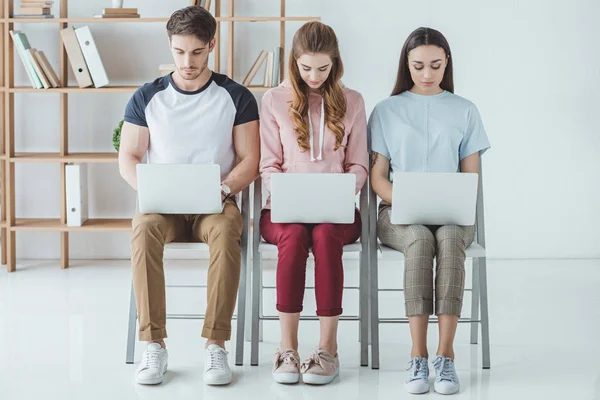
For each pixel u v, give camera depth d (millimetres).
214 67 5215
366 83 5355
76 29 5016
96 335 3662
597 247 5523
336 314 3035
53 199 5434
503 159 5449
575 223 5504
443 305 2990
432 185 3033
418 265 3020
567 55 5367
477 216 3324
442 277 3004
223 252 3049
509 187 5473
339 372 3170
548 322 3930
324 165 3236
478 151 3340
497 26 5344
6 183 5043
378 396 2908
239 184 3229
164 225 3076
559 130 5426
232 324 3873
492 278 4898
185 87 3320
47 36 5305
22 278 4879
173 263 5363
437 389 2943
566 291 4574
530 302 4320
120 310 4117
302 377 3066
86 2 5277
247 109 3350
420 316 3016
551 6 5340
